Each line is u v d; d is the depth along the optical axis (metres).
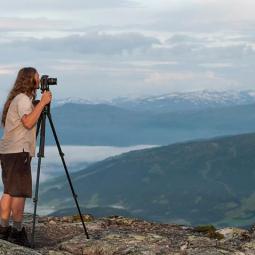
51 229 16.56
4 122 13.22
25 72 13.12
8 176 12.91
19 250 11.56
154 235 15.62
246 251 13.88
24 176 12.97
